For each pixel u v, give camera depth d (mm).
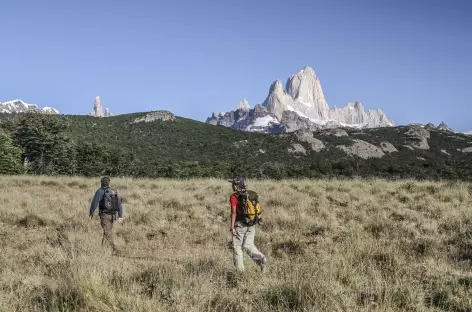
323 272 6699
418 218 12891
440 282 6629
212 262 7801
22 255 8945
